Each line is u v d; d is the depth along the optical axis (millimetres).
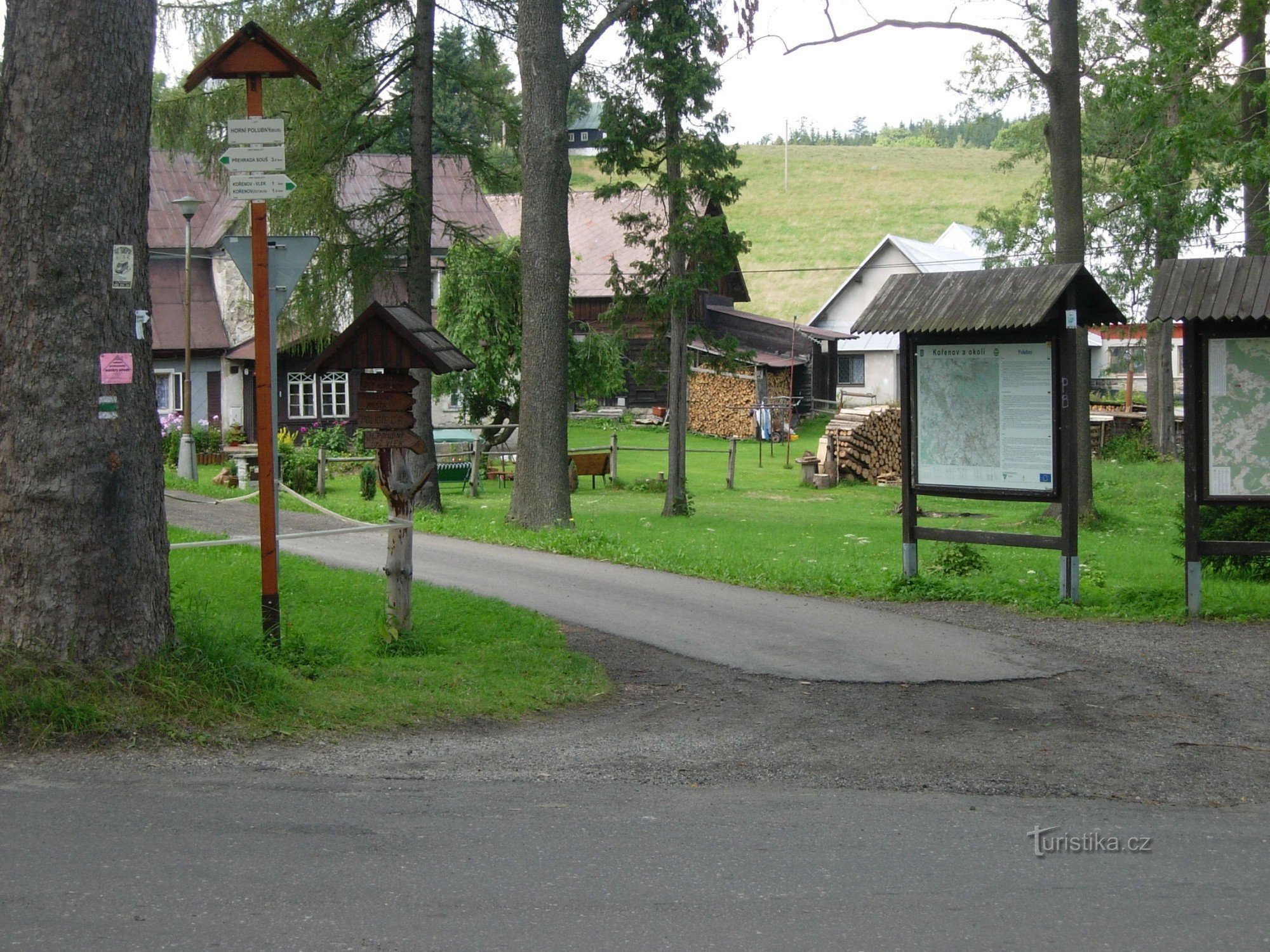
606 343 34312
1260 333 11461
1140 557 17797
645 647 10383
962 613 12250
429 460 22078
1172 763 6949
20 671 6508
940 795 6234
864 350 58031
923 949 4145
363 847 5051
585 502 26094
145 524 7023
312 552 14719
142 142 7098
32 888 4453
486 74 21812
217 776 6023
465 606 11312
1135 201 19281
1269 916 4523
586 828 5453
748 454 40094
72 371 6766
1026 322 11938
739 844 5281
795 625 11461
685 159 22141
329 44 19469
